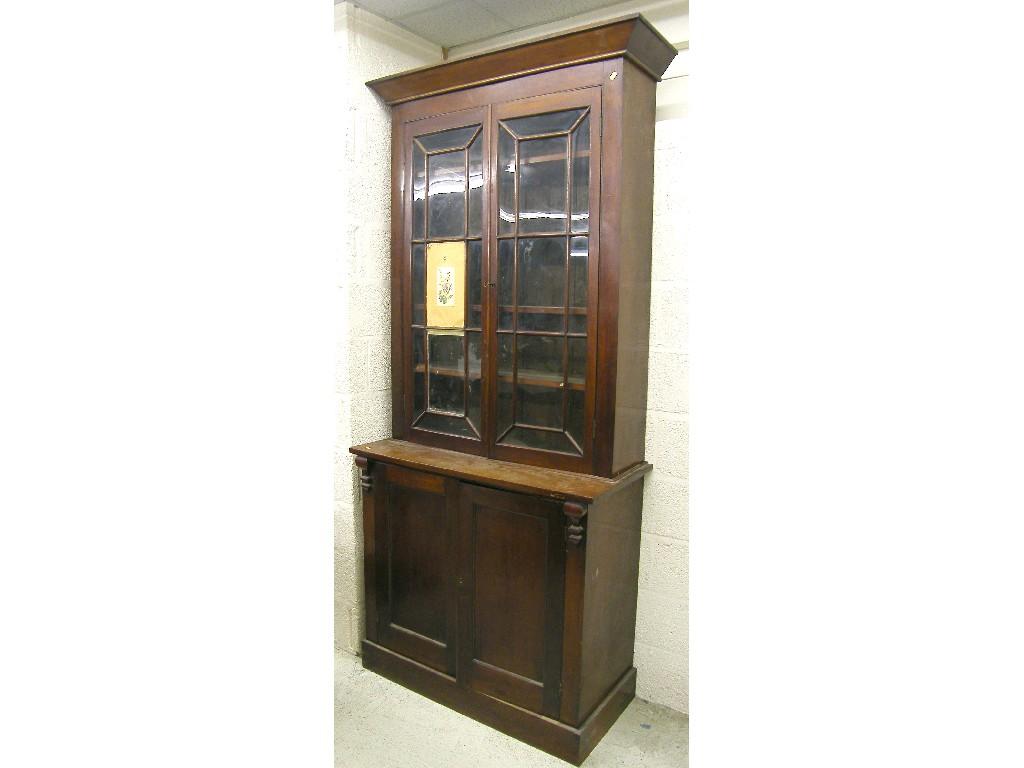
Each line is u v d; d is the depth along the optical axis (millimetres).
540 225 1707
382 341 2086
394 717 1846
